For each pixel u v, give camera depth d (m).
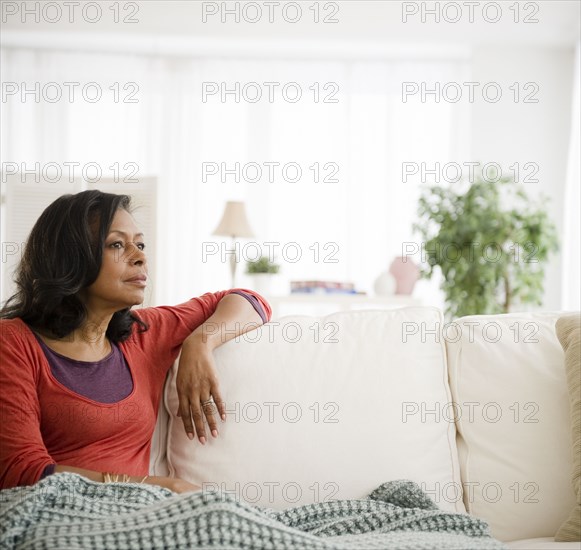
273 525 1.03
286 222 5.68
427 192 5.61
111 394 1.36
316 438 1.36
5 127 5.50
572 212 4.84
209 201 5.66
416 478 1.36
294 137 5.70
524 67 5.33
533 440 1.39
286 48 5.49
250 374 1.41
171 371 1.51
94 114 5.57
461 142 5.64
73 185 4.28
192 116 5.65
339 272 5.66
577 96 4.88
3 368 1.28
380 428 1.37
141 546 1.00
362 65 5.68
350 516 1.22
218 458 1.37
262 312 1.54
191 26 5.08
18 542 1.03
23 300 1.38
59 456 1.33
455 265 4.50
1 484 1.23
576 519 1.26
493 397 1.42
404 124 5.66
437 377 1.44
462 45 5.34
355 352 1.43
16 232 4.24
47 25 5.09
